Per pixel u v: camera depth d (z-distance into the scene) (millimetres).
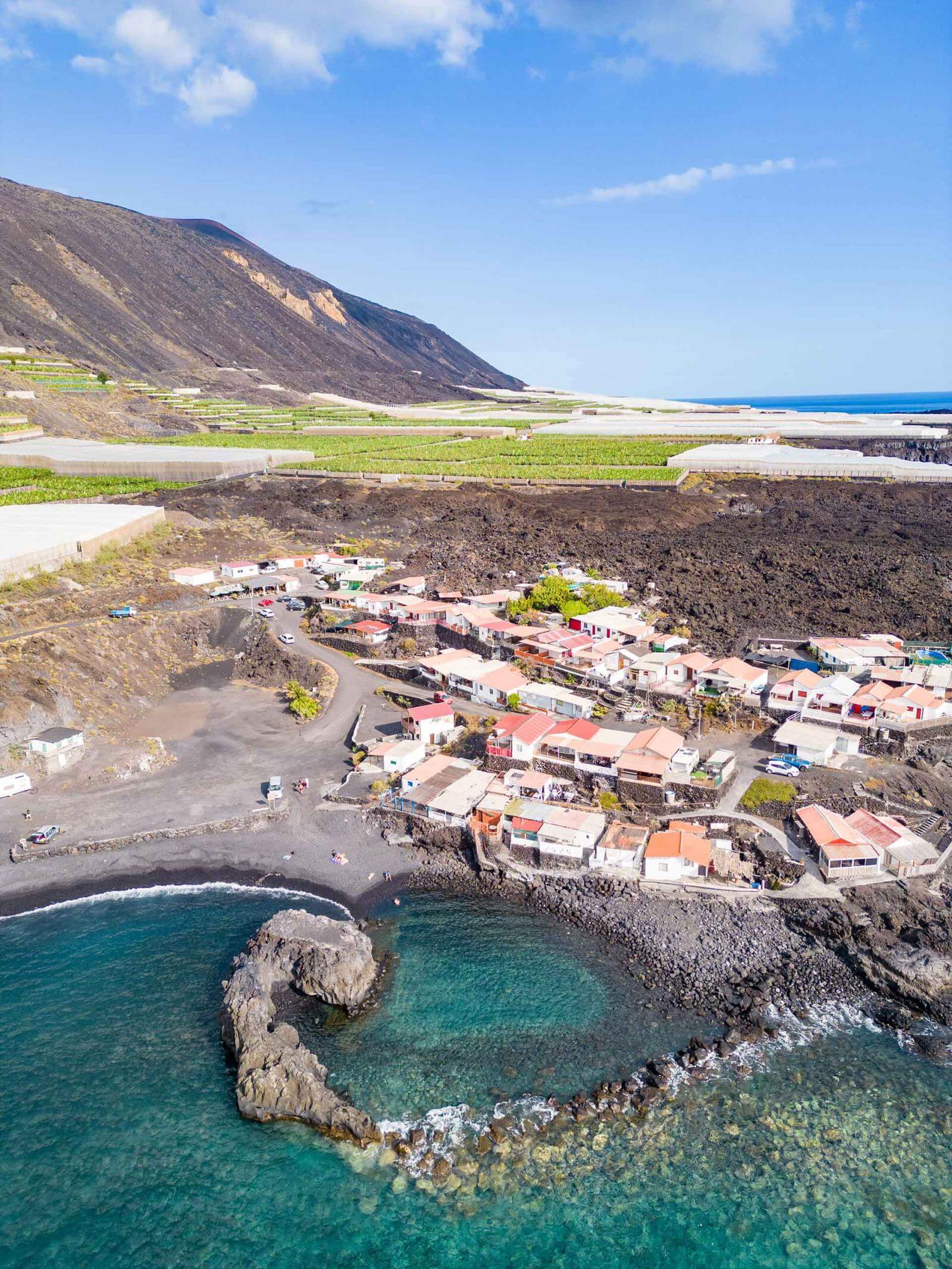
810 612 130125
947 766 87750
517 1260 44656
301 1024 60219
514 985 63438
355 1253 45188
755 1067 55969
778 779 83938
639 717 97000
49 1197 48469
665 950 66188
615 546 165500
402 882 75688
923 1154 50188
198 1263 44781
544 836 75375
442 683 108375
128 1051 58344
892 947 64688
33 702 97125
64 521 151750
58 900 73750
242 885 75375
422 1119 52750
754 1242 45344
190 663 119875
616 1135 51594
